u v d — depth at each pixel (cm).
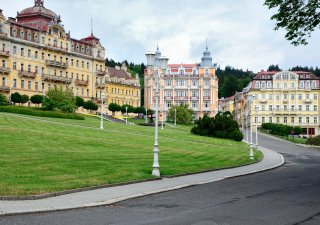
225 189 2206
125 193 1983
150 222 1393
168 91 15750
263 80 14512
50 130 5212
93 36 13475
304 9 2528
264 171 3341
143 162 3142
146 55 2834
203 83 15688
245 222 1407
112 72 15088
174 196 1961
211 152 4603
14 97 9569
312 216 1513
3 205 1605
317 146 7788
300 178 2808
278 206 1706
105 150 3844
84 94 12812
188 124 13075
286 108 14350
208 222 1398
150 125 10094
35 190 1858
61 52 11838
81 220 1416
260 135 10962
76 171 2477
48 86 11438
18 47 10512
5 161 2661
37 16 11462
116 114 14162
